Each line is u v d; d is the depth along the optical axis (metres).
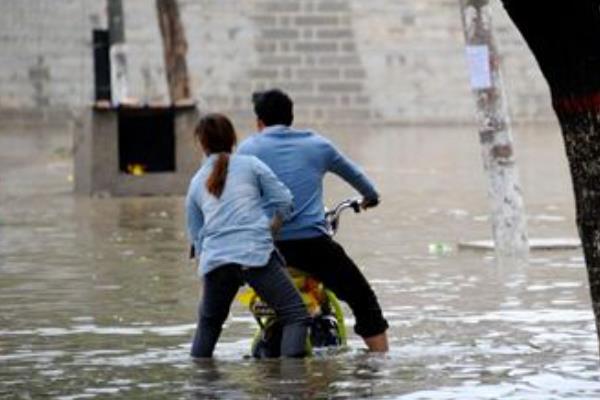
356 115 130.25
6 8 127.06
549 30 23.59
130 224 59.75
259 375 29.88
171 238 54.50
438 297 40.38
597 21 23.72
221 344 33.72
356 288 31.84
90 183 73.44
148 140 73.69
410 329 35.47
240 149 31.86
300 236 31.28
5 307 39.22
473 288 41.91
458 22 133.38
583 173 23.92
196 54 129.00
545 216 62.00
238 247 30.66
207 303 31.38
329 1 131.62
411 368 30.48
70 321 37.06
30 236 55.59
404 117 131.00
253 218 30.78
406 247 51.31
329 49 130.75
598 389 28.30
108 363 31.64
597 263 24.14
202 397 28.09
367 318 32.00
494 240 49.28
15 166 95.44
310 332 31.97
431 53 132.38
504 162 49.06
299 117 129.75
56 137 117.56
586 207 23.98
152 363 31.53
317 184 31.59
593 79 23.69
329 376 29.64
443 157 96.81
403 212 63.47
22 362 31.89
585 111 23.73
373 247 51.31
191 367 30.94
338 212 32.25
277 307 30.98
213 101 128.25
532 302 39.38
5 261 48.28
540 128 123.75
